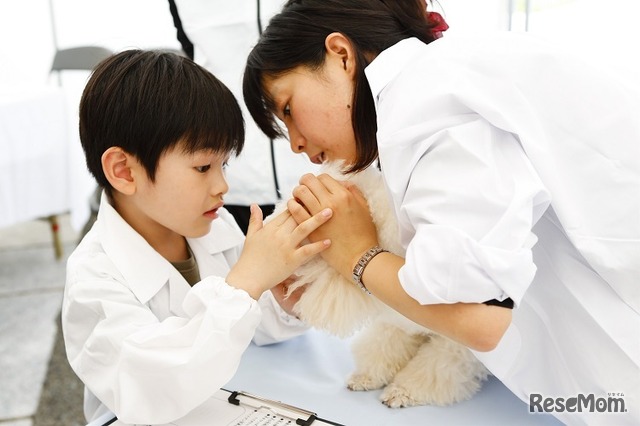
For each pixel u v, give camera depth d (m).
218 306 0.69
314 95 0.80
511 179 0.62
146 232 0.89
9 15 3.69
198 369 0.67
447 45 0.75
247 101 0.88
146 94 0.75
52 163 2.71
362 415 0.77
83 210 2.90
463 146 0.63
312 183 0.75
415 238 0.61
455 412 0.78
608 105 0.71
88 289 0.77
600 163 0.70
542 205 0.65
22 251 3.18
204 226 0.83
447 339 0.78
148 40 3.33
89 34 3.59
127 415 0.67
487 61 0.71
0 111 2.47
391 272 0.67
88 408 0.96
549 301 0.75
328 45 0.79
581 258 0.72
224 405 0.73
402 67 0.75
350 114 0.80
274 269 0.73
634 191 0.69
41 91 2.71
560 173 0.70
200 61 1.53
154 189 0.79
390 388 0.80
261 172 1.45
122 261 0.82
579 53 0.76
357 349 0.86
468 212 0.61
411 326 0.78
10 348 2.20
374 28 0.81
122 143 0.77
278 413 0.70
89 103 0.79
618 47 1.77
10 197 2.54
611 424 0.72
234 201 1.50
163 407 0.68
